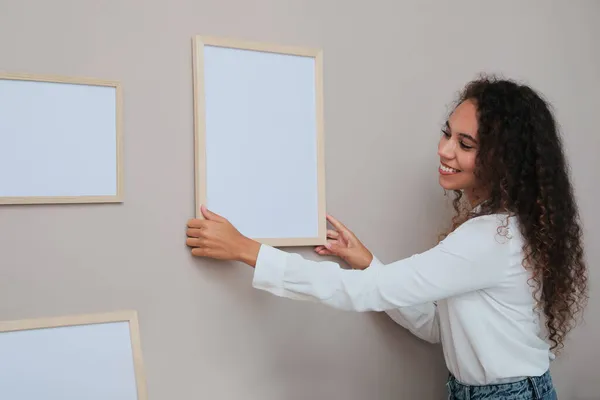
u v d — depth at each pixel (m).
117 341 1.27
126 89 1.32
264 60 1.45
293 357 1.48
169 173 1.35
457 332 1.36
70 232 1.26
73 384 1.22
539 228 1.34
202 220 1.32
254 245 1.31
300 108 1.48
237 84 1.41
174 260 1.35
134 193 1.32
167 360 1.33
